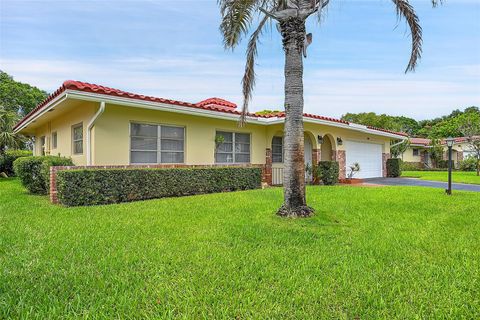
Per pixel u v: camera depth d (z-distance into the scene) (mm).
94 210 7277
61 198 7984
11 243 4605
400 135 20828
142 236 5020
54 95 9281
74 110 11102
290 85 6891
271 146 15164
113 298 2914
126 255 4086
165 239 4863
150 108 9891
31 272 3529
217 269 3672
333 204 8359
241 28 7621
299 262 3926
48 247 4387
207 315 2662
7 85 30406
